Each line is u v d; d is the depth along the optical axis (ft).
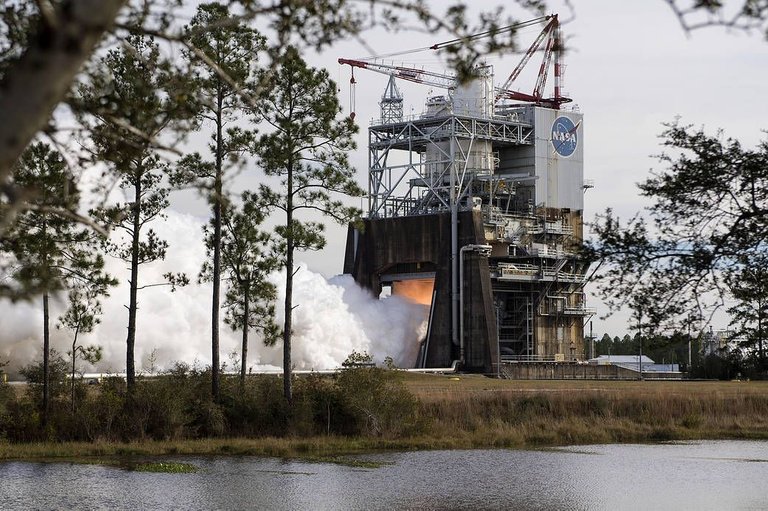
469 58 60.03
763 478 243.81
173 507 190.49
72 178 52.54
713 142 83.35
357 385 313.94
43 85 32.17
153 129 54.29
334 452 283.38
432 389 431.84
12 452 259.39
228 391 308.19
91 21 32.40
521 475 245.04
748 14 56.80
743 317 84.58
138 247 269.44
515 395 379.35
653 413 373.61
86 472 233.96
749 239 82.48
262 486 217.77
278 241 301.22
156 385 292.40
